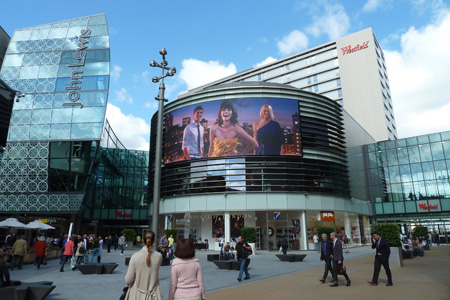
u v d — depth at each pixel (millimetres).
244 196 31781
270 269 15734
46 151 38062
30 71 40875
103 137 50281
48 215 38969
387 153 47781
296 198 32156
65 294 9586
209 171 33031
